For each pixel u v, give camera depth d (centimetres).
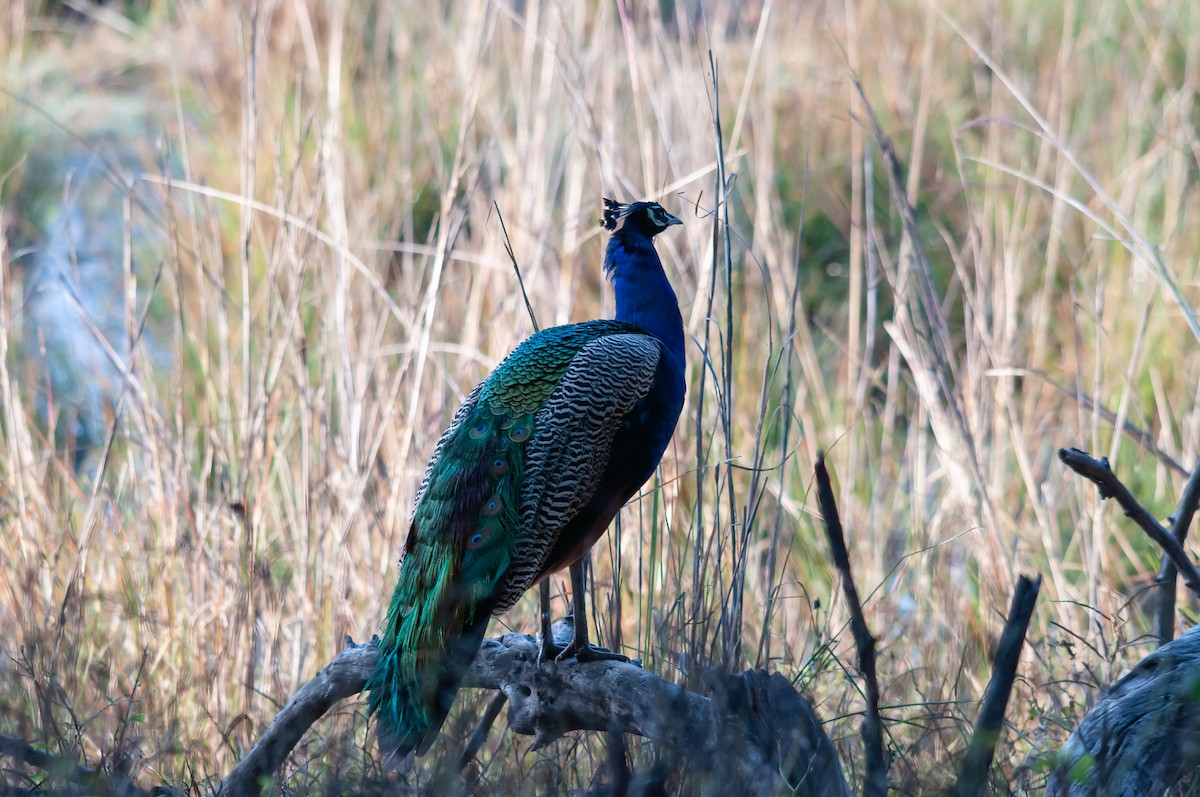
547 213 1109
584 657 625
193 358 1278
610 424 634
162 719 775
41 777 616
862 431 1184
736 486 1059
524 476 616
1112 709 547
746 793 518
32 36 2066
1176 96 1346
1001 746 709
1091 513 1021
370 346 1059
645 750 631
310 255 1075
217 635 880
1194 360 1175
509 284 1095
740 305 1185
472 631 599
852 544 1036
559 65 1125
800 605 995
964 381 1080
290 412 1078
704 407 1034
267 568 899
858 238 1188
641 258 718
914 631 945
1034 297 1279
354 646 676
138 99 1936
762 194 1155
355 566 948
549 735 630
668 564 830
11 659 748
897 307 1089
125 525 1020
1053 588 993
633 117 1282
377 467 988
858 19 1639
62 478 1085
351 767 609
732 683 558
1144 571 1034
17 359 1305
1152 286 1149
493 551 601
